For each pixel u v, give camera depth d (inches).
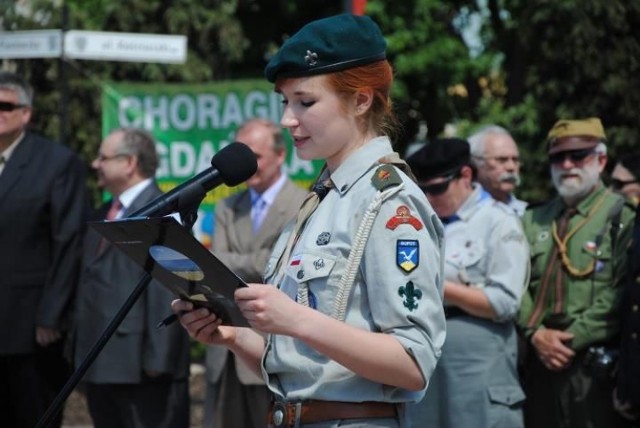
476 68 578.6
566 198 221.0
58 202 256.5
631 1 437.1
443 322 114.0
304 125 116.3
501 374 204.5
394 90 554.3
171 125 375.6
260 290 106.0
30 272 254.5
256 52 606.2
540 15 444.1
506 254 205.6
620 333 206.8
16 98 257.9
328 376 113.4
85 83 498.6
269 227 245.6
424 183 210.7
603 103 448.8
